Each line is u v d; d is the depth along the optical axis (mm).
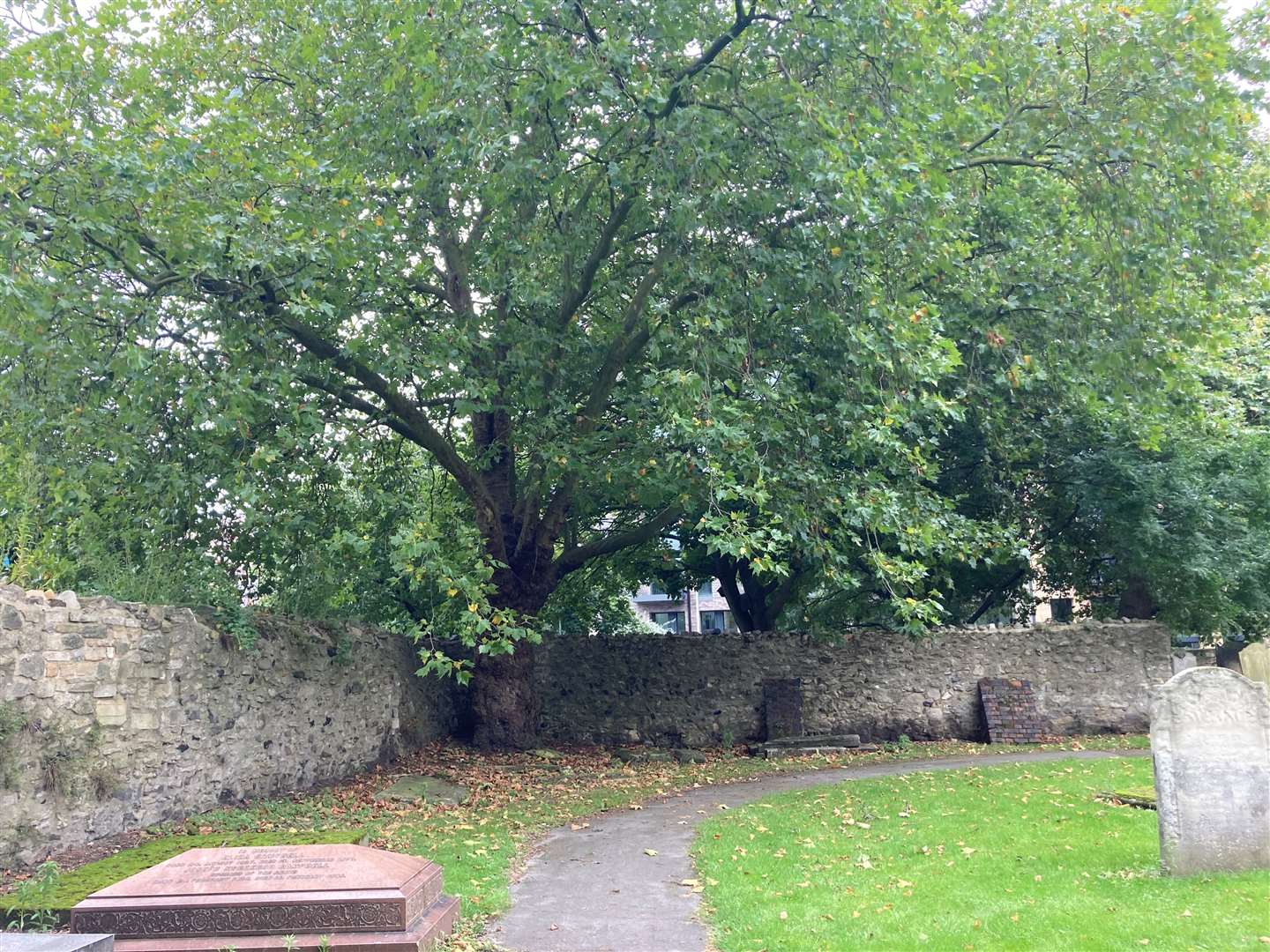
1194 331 12297
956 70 10828
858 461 12055
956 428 16469
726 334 11641
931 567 16453
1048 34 11633
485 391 11375
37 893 6395
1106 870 7031
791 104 10727
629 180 11406
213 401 9914
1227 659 19016
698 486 11188
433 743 15758
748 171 11523
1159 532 15711
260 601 13211
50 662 7750
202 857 5840
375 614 16031
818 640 17562
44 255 9711
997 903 6266
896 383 11070
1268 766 6762
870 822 9445
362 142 11773
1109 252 12188
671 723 17312
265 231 9844
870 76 11141
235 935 5348
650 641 17703
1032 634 17500
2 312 8727
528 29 10938
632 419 12203
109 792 8266
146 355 9750
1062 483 17047
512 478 15039
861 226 10445
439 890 6211
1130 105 11508
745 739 17219
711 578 20859
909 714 17234
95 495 10781
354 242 10516
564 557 15125
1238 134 12562
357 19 12211
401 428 13086
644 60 11117
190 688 9562
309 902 5410
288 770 11297
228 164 10094
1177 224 11828
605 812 10898
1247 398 17656
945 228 11531
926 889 6727
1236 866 6660
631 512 17781
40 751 7559
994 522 14234
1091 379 13539
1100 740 16344
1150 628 17578
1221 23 11008
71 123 9336
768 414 11477
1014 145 12586
